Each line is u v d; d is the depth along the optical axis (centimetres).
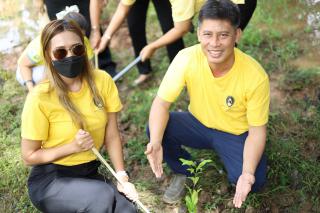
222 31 259
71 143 266
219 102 292
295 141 374
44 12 438
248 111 288
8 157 384
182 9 338
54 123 270
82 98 272
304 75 426
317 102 404
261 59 457
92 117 276
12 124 417
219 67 277
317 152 366
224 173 353
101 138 291
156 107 303
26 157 275
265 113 287
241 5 350
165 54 493
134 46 444
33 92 264
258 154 287
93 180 279
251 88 280
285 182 344
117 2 579
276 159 355
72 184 275
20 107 437
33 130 266
